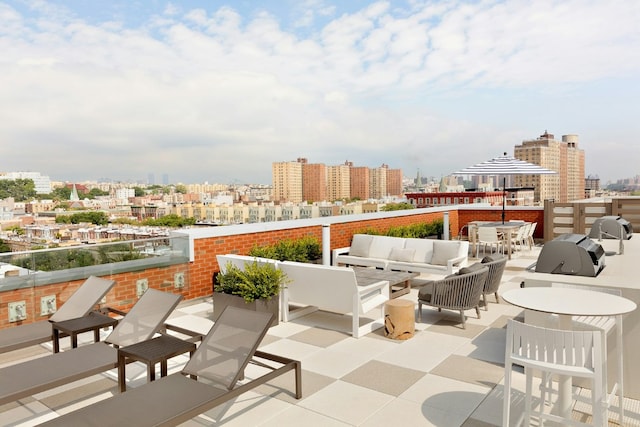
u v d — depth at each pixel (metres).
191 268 7.53
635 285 4.00
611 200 12.81
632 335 3.84
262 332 3.76
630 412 3.60
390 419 3.54
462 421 3.50
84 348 4.09
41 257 5.88
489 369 4.49
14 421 3.61
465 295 5.77
